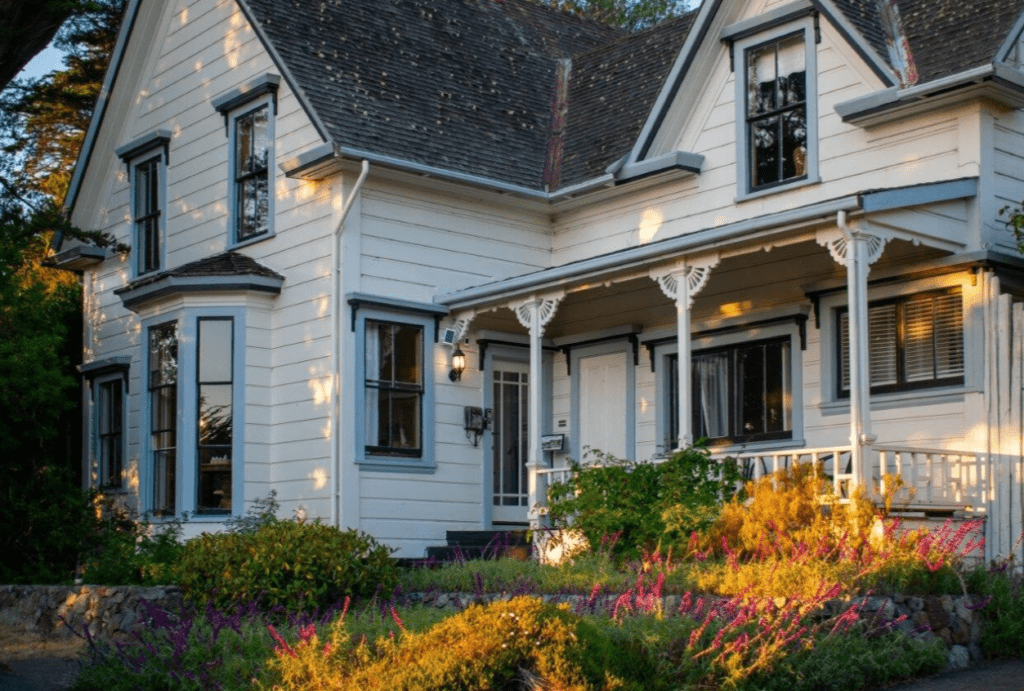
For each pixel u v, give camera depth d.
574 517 13.92
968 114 13.66
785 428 15.36
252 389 16.28
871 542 11.17
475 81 18.80
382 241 16.16
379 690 7.96
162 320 16.77
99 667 10.03
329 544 12.32
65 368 20.53
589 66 20.12
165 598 11.98
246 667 9.45
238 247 17.20
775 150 15.64
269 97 16.83
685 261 13.92
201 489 16.16
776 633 9.06
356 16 18.05
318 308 15.91
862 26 14.62
